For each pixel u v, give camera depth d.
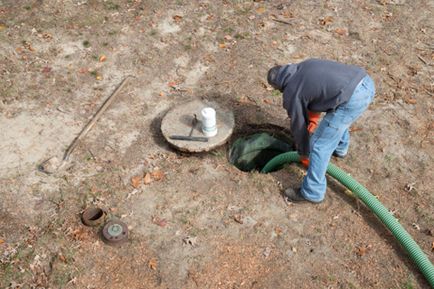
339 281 4.01
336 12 7.02
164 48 6.34
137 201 4.56
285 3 7.18
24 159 4.95
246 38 6.52
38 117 5.39
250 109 5.51
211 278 4.00
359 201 4.60
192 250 4.20
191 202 4.56
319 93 3.80
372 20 6.89
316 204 4.57
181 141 4.89
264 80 5.89
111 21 6.76
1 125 5.29
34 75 5.91
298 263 4.12
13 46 6.30
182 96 5.66
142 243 4.23
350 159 5.01
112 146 5.07
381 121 5.40
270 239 4.29
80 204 4.53
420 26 6.80
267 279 4.01
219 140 4.88
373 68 6.09
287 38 6.54
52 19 6.75
